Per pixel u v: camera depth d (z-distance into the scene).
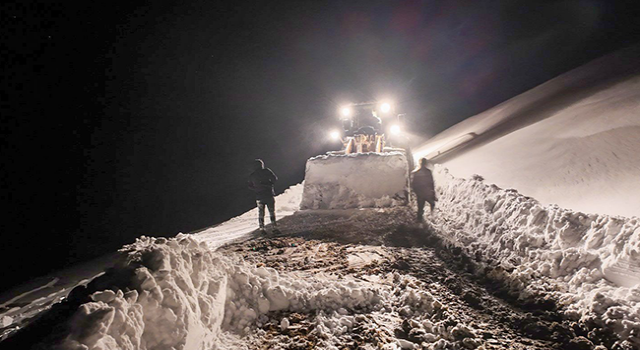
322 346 2.81
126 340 2.06
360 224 7.76
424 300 3.49
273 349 2.78
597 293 3.07
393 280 4.32
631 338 2.63
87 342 1.87
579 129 10.04
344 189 9.84
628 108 9.54
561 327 3.01
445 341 2.79
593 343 2.76
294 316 3.31
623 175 6.19
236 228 9.22
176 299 2.46
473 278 4.36
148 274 2.52
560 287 3.69
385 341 2.87
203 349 2.58
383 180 9.74
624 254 3.48
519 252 4.67
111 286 2.42
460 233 6.06
